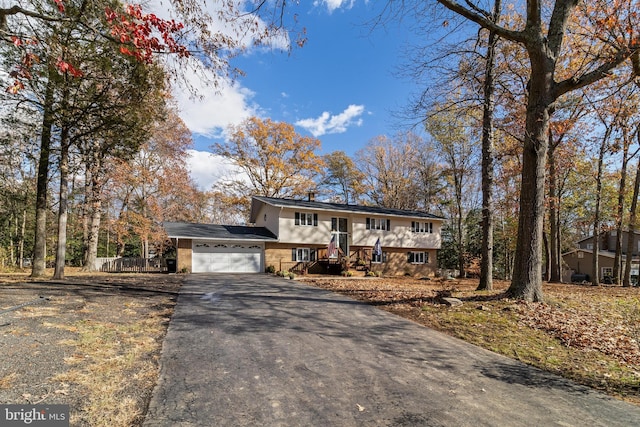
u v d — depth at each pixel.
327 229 25.84
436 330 7.49
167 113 21.44
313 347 6.01
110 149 14.73
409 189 38.19
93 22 7.59
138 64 10.62
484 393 4.38
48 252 29.12
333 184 44.88
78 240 30.59
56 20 6.75
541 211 9.34
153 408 3.59
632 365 5.64
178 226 23.55
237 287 13.77
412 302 10.24
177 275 19.09
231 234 23.34
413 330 7.43
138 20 6.20
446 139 26.11
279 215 24.06
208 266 22.28
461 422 3.57
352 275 23.47
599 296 12.45
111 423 3.20
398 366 5.23
